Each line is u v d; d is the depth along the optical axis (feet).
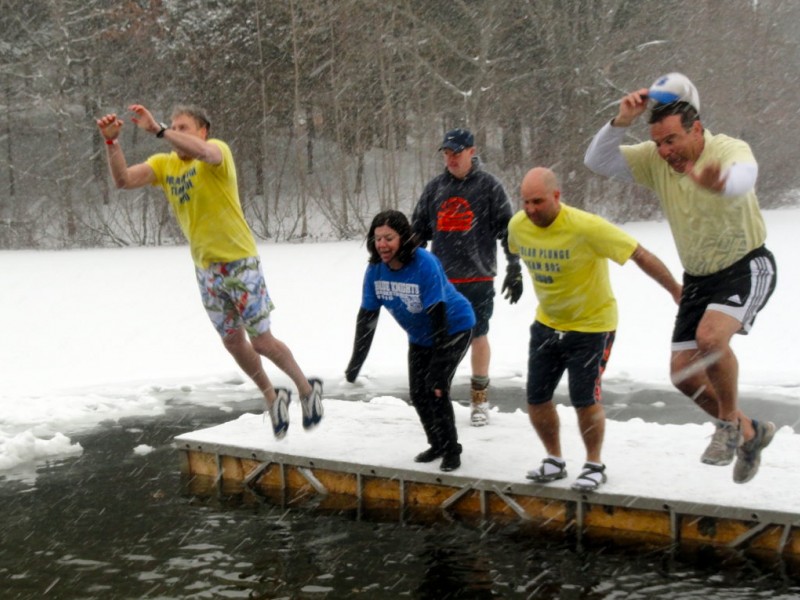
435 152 106.93
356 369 18.51
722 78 108.58
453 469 18.26
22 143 120.57
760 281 14.17
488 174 21.31
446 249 21.44
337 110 107.96
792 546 15.28
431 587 14.39
